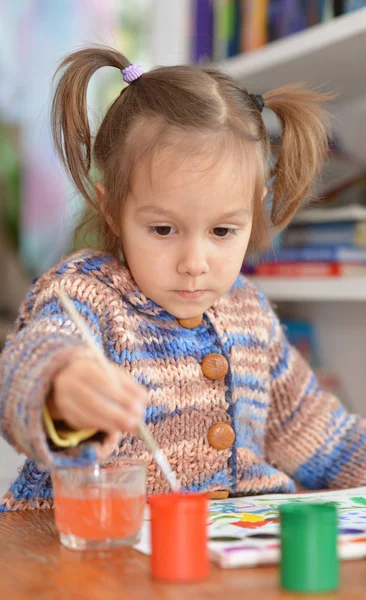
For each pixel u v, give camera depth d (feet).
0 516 3.52
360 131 6.86
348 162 6.80
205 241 3.65
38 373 2.75
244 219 3.72
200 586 2.42
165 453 3.83
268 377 4.42
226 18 6.97
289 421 4.54
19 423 2.76
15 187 12.98
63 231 11.44
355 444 4.48
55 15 12.63
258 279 6.54
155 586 2.43
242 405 4.15
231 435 3.93
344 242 6.00
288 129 4.45
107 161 3.93
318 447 4.49
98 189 4.07
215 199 3.58
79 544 2.85
